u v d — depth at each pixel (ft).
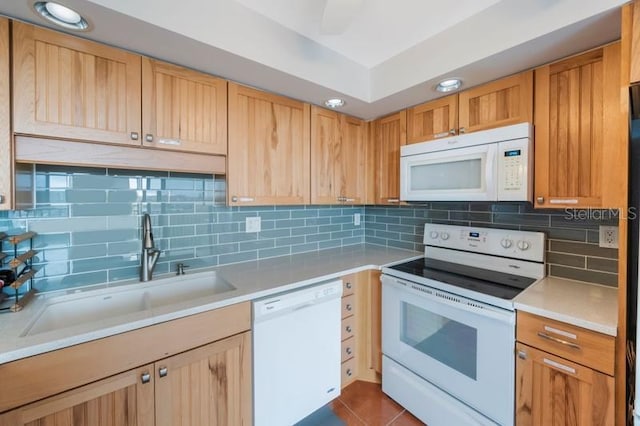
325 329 5.41
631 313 3.25
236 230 6.26
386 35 5.00
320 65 5.28
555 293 4.44
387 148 6.99
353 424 5.33
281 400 4.80
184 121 4.50
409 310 5.62
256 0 4.17
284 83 5.21
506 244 5.62
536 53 4.14
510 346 4.14
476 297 4.55
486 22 4.27
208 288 5.52
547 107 4.37
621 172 3.22
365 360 6.46
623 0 3.14
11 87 3.26
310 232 7.62
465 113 5.41
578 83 4.08
